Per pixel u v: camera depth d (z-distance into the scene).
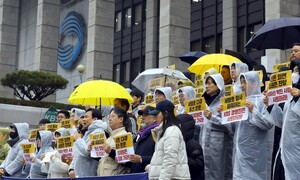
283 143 6.89
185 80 12.09
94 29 29.17
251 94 7.48
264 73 10.31
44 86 27.34
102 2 29.53
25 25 45.03
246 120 7.27
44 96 28.00
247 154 7.23
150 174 6.68
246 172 7.21
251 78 7.45
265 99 7.02
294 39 10.34
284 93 6.86
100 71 28.95
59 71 43.31
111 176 7.55
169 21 24.42
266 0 19.11
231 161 7.95
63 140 9.15
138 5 38.25
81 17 41.38
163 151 6.61
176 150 6.48
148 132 7.58
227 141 7.92
